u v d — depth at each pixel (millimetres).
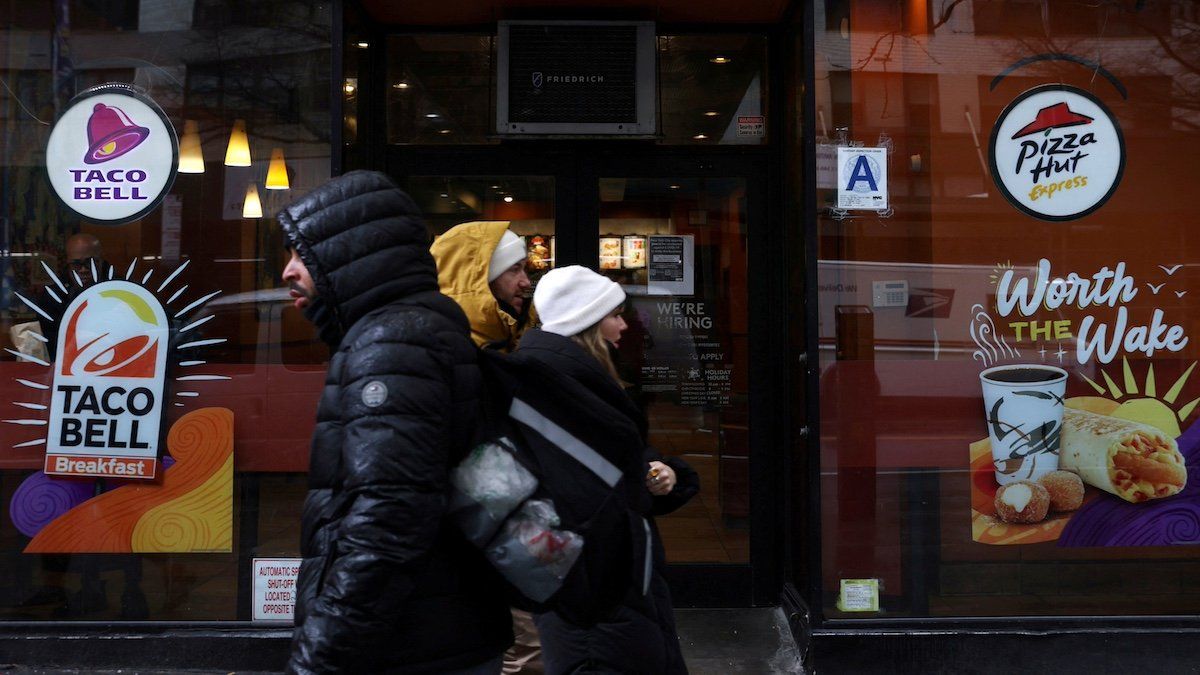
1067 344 5086
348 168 5324
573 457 2418
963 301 5082
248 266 5109
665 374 5914
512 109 5672
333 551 2070
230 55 5176
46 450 5055
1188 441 5055
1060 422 5066
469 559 2346
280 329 5082
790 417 5625
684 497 3246
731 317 5918
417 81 5852
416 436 2078
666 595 3045
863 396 5051
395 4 5516
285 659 4949
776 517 5844
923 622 4977
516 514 2328
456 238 3744
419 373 2133
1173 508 5047
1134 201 5117
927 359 5070
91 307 5102
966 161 5109
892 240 5082
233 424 5066
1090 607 5039
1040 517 5051
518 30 5660
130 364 5078
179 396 5074
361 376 2117
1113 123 5133
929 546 5039
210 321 5094
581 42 5676
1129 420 5062
